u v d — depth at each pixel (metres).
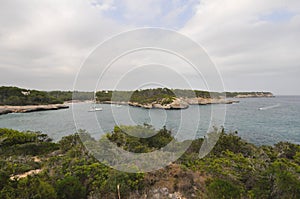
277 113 35.88
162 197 4.27
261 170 5.49
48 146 10.70
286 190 4.16
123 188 4.36
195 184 4.84
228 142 8.48
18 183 4.32
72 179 4.42
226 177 5.18
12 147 10.37
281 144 10.67
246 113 35.12
